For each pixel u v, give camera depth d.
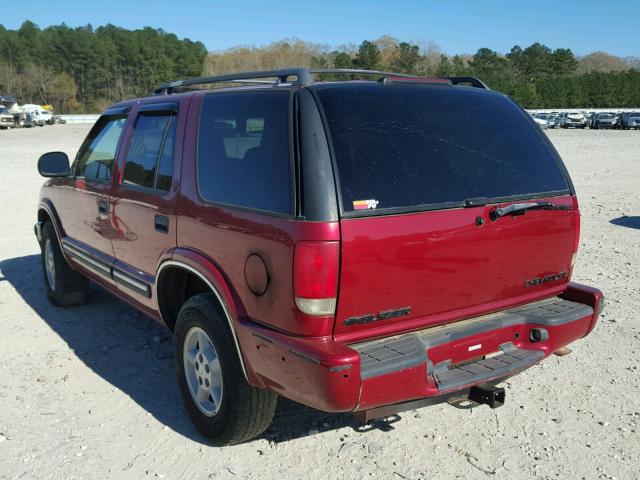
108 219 4.81
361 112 3.21
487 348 3.49
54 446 3.73
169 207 3.92
